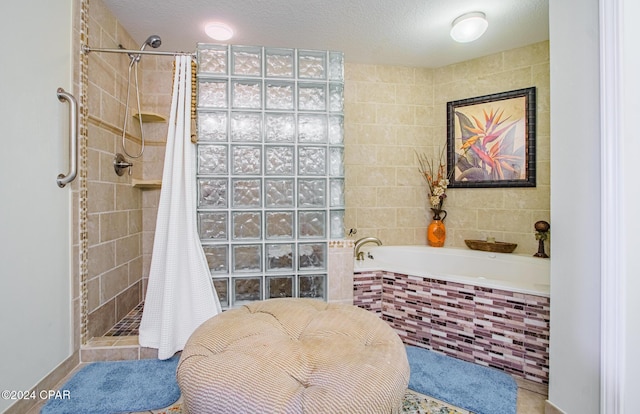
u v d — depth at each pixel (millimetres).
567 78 1158
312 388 691
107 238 1839
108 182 1850
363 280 1945
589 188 1082
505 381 1472
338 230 1888
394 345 885
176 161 1653
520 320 1520
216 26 2018
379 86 2721
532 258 2195
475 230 2592
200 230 1750
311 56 1854
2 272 1098
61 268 1424
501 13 1918
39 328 1282
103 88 1788
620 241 982
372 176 2730
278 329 943
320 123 1867
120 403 1278
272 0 1794
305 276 1843
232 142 1773
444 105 2721
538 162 2322
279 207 1818
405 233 2764
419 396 1364
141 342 1617
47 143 1323
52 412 1220
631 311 988
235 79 1773
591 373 1078
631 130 979
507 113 2422
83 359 1573
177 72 1685
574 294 1146
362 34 2180
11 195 1135
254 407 655
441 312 1756
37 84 1261
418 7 1862
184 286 1665
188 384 752
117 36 1962
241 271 1785
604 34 1007
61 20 1411
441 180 2656
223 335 903
